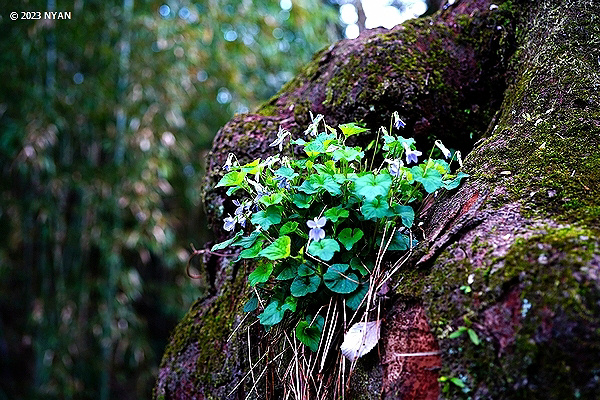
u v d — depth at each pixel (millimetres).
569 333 422
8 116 1525
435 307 484
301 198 561
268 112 822
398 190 562
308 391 542
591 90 606
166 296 1871
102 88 1532
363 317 524
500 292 455
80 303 1562
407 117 697
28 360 2053
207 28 1583
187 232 2207
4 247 1614
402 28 758
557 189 520
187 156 1841
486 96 739
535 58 669
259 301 599
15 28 1383
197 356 703
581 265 435
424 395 481
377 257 531
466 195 560
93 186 1519
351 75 729
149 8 1531
